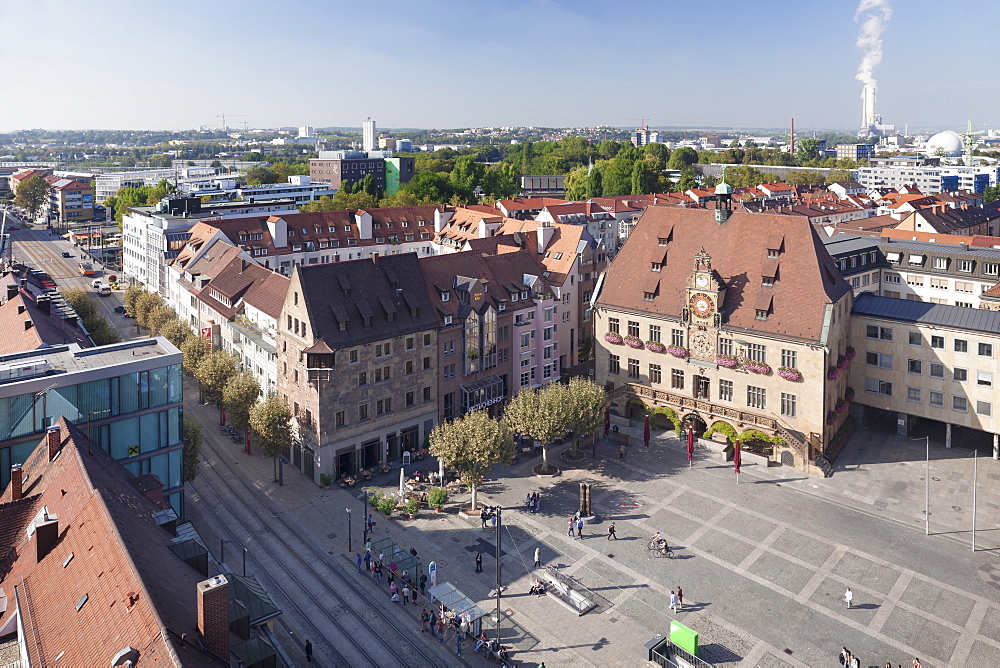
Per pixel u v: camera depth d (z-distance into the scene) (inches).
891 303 3860.7
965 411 3636.8
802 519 3127.5
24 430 2588.6
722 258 3961.6
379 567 2736.2
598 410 3671.3
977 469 3553.2
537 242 5162.4
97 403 2723.9
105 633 1473.9
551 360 4564.5
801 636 2397.9
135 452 2844.5
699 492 3388.3
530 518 3181.6
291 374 3609.7
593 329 4367.6
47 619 1654.8
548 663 2300.7
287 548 2942.9
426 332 3809.1
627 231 6525.6
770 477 3523.6
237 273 4842.5
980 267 4670.3
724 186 4015.8
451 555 2903.5
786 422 3639.3
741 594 2625.5
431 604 2615.7
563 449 3895.2
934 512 3161.9
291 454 3698.3
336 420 3481.8
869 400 3917.3
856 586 2659.9
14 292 3900.1
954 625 2434.8
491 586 2696.9
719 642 2374.5
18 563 1991.9
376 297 3676.2
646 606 2571.4
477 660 2336.4
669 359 4040.4
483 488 3464.6
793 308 3627.0
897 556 2842.0
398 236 7130.9
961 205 7583.7
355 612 2564.0
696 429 4001.0
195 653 1445.6
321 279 3521.2
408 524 3139.8
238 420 3767.2
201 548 2089.1
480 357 4074.8
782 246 3777.1
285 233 6373.0
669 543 2962.6
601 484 3489.2
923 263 4928.6
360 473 3572.8
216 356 4116.6
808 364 3531.0
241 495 3380.9
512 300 4301.2
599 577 2741.1
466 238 6786.4
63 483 2079.2
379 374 3634.4
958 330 3595.0
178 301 5792.3
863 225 6865.2
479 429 3208.7
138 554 1699.1
